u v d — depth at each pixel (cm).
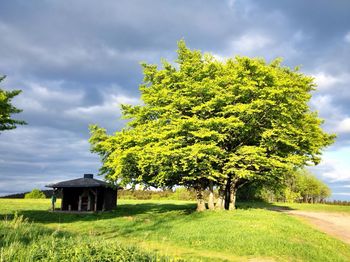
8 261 889
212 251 1956
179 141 3102
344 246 2328
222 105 3183
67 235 1414
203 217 3006
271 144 3322
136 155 3180
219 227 2470
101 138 3706
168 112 3222
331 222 3419
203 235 2255
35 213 3703
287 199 6425
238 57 3288
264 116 3291
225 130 3172
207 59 3441
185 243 2122
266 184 4394
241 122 2989
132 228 2680
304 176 7156
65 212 3866
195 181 3612
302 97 3566
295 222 2939
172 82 3412
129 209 4225
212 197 3625
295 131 3334
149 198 7419
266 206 4822
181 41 3491
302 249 2005
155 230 2531
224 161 3322
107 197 4175
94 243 1048
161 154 2952
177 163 3152
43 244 1005
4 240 1059
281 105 3123
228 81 3203
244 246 2016
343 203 6912
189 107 3306
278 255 1886
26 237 1184
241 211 3353
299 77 3881
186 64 3350
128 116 3562
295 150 3756
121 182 3562
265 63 3891
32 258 912
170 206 4559
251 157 3109
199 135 2945
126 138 3281
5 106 2734
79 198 4078
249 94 3206
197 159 3091
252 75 3262
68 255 941
